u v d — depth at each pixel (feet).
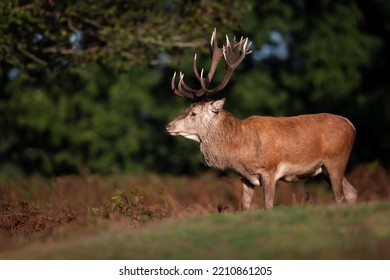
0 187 91.56
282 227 51.52
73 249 51.90
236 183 96.07
